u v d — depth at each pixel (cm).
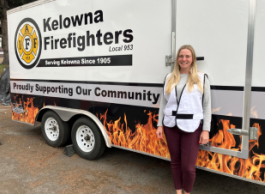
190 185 212
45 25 366
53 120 391
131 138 285
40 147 395
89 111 324
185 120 198
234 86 206
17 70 432
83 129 347
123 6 272
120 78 285
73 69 337
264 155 197
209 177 294
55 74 363
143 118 270
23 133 483
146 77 262
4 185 268
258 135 198
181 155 210
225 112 212
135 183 277
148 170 312
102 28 295
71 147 360
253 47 194
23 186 267
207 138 200
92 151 329
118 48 282
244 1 195
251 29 193
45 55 374
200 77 199
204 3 215
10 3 1395
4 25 1393
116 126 297
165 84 214
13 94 450
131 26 267
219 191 262
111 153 372
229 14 203
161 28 245
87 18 310
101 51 300
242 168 209
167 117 209
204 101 200
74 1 322
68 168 314
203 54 219
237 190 264
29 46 400
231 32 203
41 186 267
